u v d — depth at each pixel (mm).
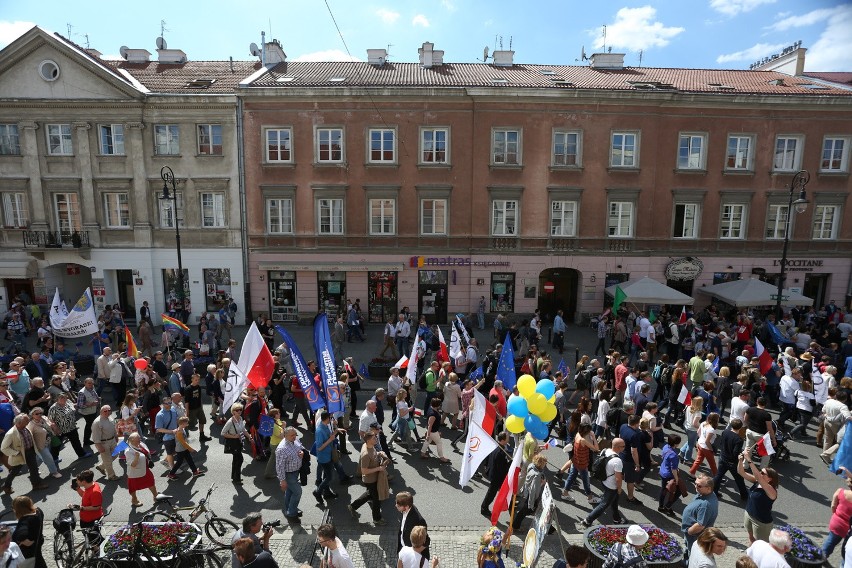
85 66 24453
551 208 25906
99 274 26094
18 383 13398
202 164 25516
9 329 22297
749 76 30125
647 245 26359
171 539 7582
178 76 27625
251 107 25078
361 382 17609
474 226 25984
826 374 13398
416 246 26078
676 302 22062
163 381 13977
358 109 25125
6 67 24516
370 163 25391
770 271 26797
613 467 8875
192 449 10922
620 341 21078
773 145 25953
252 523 6492
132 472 9516
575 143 25594
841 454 9914
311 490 10508
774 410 15039
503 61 29797
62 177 25375
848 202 26453
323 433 9852
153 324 26172
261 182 25625
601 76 28062
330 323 26906
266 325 21984
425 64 29000
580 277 26625
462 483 8516
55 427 11227
